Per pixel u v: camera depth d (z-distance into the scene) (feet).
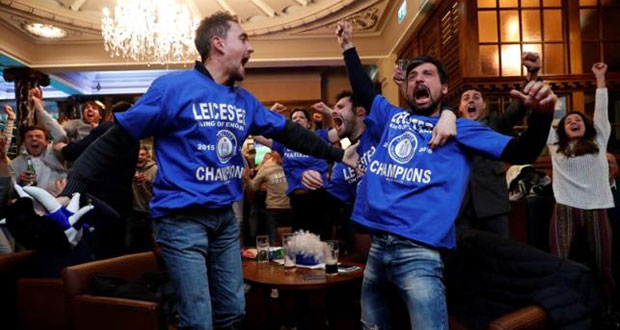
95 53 24.04
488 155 4.76
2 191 9.82
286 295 10.96
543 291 5.33
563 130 10.58
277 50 23.81
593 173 10.17
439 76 5.38
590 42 14.06
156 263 8.11
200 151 4.59
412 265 4.75
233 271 5.07
